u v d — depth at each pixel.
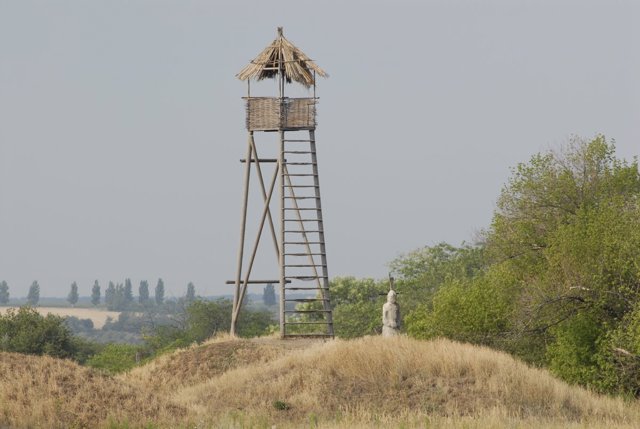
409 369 136.88
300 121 185.25
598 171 196.12
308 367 143.62
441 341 147.62
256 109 186.62
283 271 184.12
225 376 150.50
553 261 173.12
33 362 127.38
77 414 113.50
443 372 135.38
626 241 163.88
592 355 165.00
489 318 192.38
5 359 126.62
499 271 192.38
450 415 122.00
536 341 184.75
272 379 142.75
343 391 134.38
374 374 137.00
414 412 124.25
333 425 114.25
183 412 122.56
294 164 184.75
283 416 127.81
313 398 132.75
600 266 165.12
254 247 190.25
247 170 190.00
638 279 159.75
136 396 123.81
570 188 192.88
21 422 109.25
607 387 157.88
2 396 114.62
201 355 174.88
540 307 171.62
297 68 185.25
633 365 154.50
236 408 132.50
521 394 129.75
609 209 175.00
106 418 114.62
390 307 157.62
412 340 146.88
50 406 113.50
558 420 119.50
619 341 156.88
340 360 140.50
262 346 174.25
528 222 193.88
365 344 144.75
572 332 167.38
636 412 129.38
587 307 167.88
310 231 184.50
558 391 131.38
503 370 134.50
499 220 197.12
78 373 126.38
